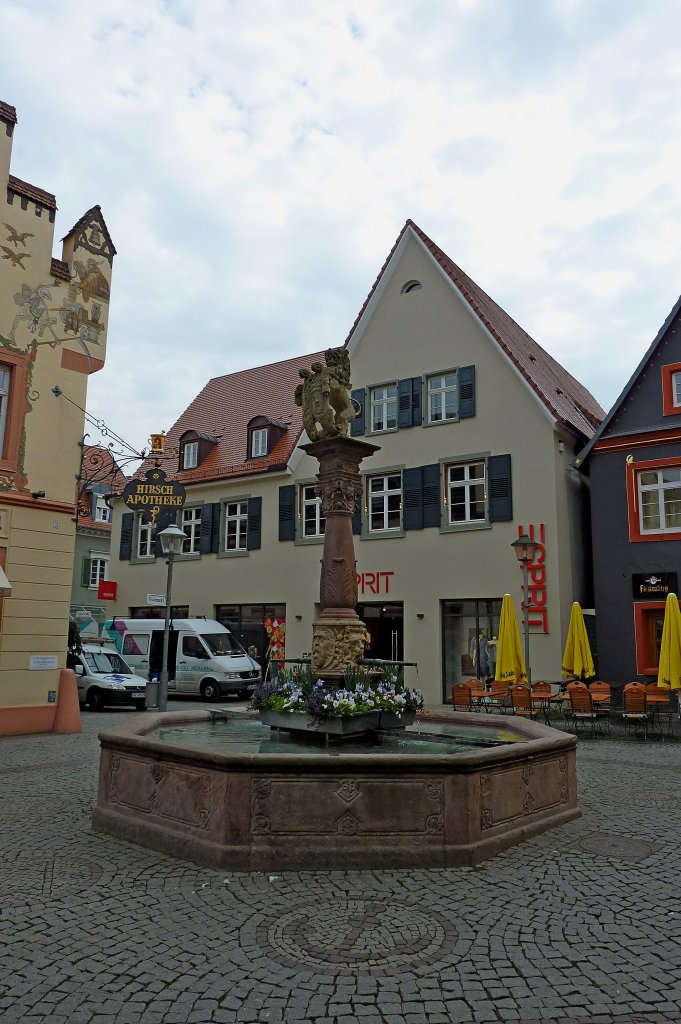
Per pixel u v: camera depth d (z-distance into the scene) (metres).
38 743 13.59
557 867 6.20
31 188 15.84
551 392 23.42
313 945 4.68
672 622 15.86
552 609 19.94
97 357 16.78
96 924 5.00
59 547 15.67
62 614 15.60
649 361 19.89
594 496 20.12
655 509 19.41
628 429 19.91
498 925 4.99
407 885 5.73
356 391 24.58
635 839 7.09
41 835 7.19
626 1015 3.88
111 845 6.83
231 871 6.02
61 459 15.89
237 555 26.92
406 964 4.43
